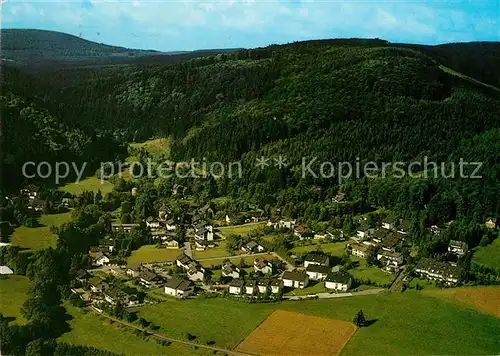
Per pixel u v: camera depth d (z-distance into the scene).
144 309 185.12
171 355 156.62
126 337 167.12
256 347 160.88
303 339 165.00
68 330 172.00
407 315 178.88
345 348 159.75
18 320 173.75
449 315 179.12
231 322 176.00
